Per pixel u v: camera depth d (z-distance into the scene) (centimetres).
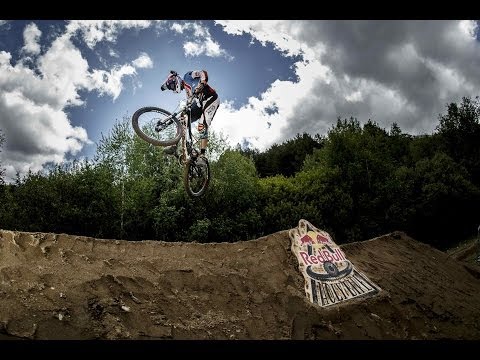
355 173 2470
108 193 1658
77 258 652
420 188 2717
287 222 2052
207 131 611
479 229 1630
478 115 3244
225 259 804
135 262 700
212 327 624
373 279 930
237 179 2005
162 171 1883
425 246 1262
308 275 826
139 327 564
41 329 489
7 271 556
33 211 1506
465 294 1062
